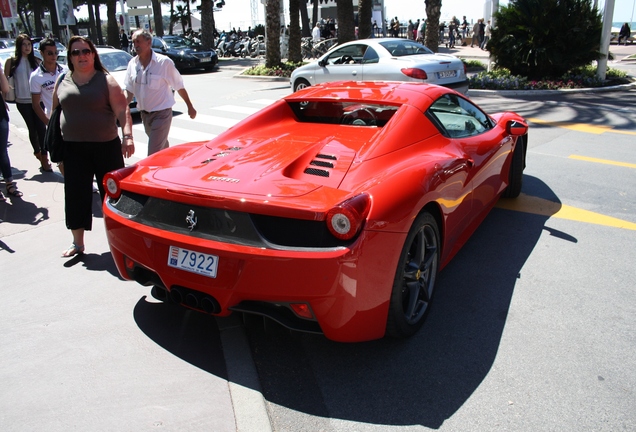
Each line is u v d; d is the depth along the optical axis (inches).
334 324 98.5
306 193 100.7
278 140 133.4
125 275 121.4
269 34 730.8
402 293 113.6
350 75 422.9
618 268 151.1
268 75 713.0
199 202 101.8
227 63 1048.2
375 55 410.9
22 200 227.3
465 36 1438.2
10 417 95.3
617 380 102.6
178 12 2174.0
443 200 120.6
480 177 150.7
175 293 109.2
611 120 371.2
